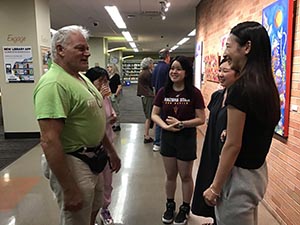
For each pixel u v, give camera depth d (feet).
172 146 8.10
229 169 4.23
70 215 5.13
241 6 11.95
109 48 65.72
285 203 8.04
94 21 30.76
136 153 15.56
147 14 26.61
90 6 23.24
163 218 8.52
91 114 5.09
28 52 17.98
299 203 7.25
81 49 5.01
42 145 4.65
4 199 10.02
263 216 8.80
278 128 8.35
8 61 18.03
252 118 4.01
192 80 7.90
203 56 20.98
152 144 17.42
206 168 5.15
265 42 4.04
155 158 14.69
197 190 5.35
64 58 4.98
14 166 13.51
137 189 10.89
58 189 5.23
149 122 17.74
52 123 4.61
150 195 10.38
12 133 18.72
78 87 4.95
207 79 19.16
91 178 5.27
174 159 8.23
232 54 4.19
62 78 4.81
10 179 11.89
